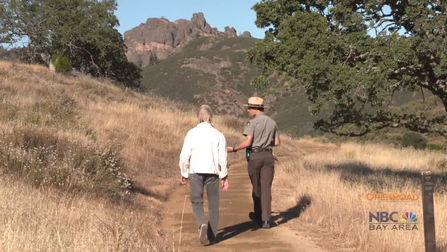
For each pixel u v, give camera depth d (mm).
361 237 6043
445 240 5949
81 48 40188
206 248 5859
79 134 11703
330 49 8906
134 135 15328
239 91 124625
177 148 15805
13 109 13109
